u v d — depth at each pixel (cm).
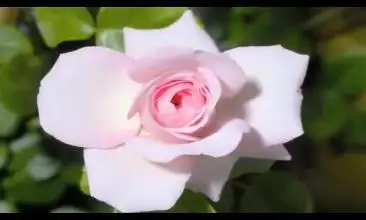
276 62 36
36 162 42
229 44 43
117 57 36
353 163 45
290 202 43
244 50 37
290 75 36
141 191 35
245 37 43
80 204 42
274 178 43
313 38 45
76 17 41
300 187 43
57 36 41
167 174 35
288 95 36
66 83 36
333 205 45
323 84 44
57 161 42
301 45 44
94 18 42
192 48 35
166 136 35
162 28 39
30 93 41
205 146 34
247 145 36
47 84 36
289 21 44
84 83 36
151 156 34
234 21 43
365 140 44
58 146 42
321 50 45
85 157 36
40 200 42
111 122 36
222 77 35
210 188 37
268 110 36
